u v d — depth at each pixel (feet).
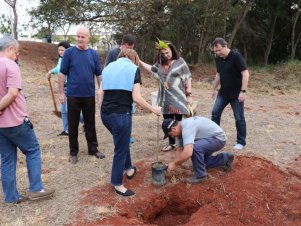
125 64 15.58
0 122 14.82
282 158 20.68
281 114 32.83
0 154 17.13
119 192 16.42
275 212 15.43
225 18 66.95
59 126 27.45
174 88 19.36
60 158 20.83
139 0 54.39
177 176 17.85
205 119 17.11
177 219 16.80
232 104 20.67
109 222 14.69
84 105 19.81
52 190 16.56
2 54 14.89
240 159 19.16
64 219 14.90
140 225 14.49
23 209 15.70
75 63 19.03
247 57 89.45
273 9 81.00
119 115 15.37
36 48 62.34
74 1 54.54
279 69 66.54
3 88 14.53
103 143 23.39
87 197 16.39
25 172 19.17
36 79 43.01
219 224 14.71
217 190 16.65
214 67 65.82
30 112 31.30
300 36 86.48
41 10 55.77
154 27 62.59
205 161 17.78
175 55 19.60
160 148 21.91
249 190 16.37
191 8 62.13
